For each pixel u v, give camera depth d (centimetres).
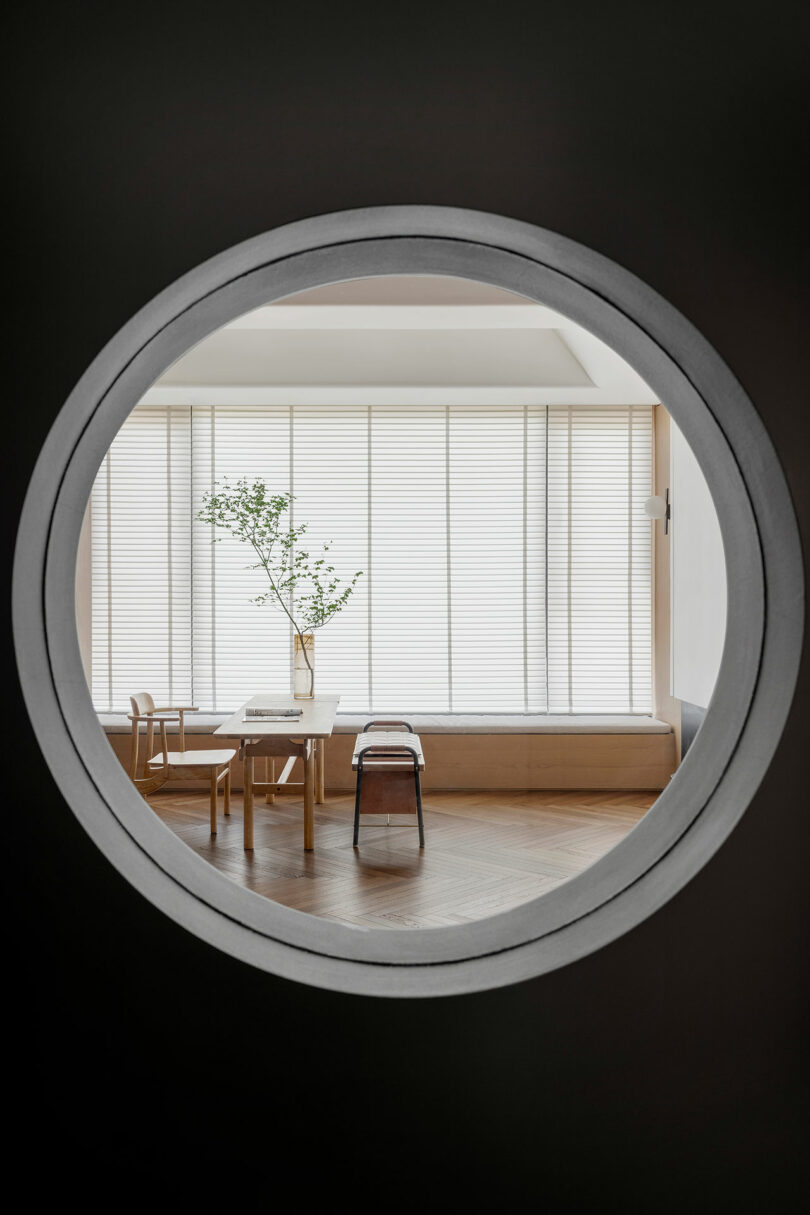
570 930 145
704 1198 137
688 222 138
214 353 599
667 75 138
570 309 148
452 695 675
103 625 670
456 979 141
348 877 441
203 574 672
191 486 671
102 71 137
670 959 137
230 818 568
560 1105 137
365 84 138
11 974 137
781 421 138
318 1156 137
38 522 140
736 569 151
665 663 652
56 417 136
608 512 674
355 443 675
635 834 156
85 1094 137
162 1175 137
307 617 640
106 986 137
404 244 149
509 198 137
